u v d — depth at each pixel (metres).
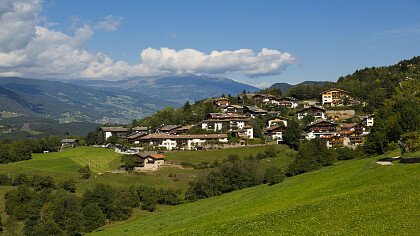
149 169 186.00
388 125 114.06
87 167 183.12
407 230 41.31
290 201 74.56
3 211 139.25
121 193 141.00
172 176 174.38
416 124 108.25
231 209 87.81
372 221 45.91
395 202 50.59
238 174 147.12
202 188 146.38
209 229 60.84
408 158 75.81
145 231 94.50
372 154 125.62
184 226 82.25
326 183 82.62
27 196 140.75
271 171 145.12
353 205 53.97
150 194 145.38
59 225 124.06
